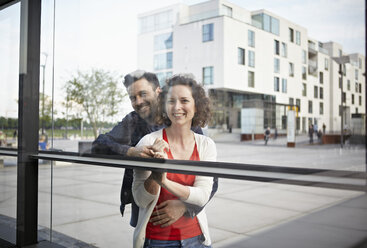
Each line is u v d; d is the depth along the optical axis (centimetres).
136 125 227
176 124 207
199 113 206
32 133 283
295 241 161
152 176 192
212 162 177
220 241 183
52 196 313
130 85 251
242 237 178
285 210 167
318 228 157
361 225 148
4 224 317
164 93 221
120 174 270
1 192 339
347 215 151
